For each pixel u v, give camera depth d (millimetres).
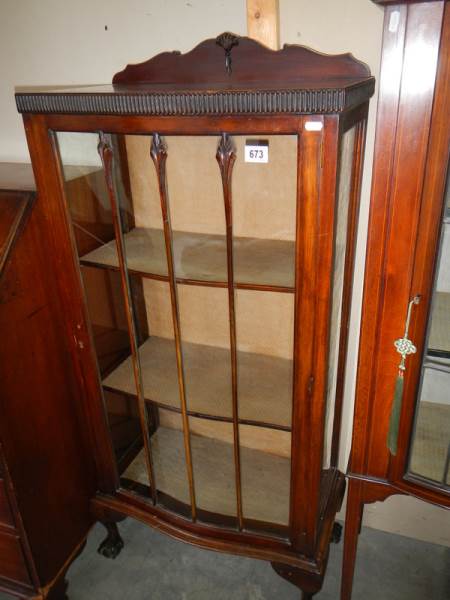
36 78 1414
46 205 1082
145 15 1230
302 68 1054
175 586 1483
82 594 1468
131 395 1246
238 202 994
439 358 947
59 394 1271
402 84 785
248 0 1044
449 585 1454
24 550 1242
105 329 1237
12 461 1140
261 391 1190
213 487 1331
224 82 1107
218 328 1265
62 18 1310
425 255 877
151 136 920
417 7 734
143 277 1184
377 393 1023
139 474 1406
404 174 839
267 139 888
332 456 1468
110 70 1327
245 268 1007
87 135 974
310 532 1201
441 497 1040
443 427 1007
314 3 1090
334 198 849
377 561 1534
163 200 966
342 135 828
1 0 1344
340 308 1211
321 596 1444
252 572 1517
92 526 1492
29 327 1144
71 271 1143
